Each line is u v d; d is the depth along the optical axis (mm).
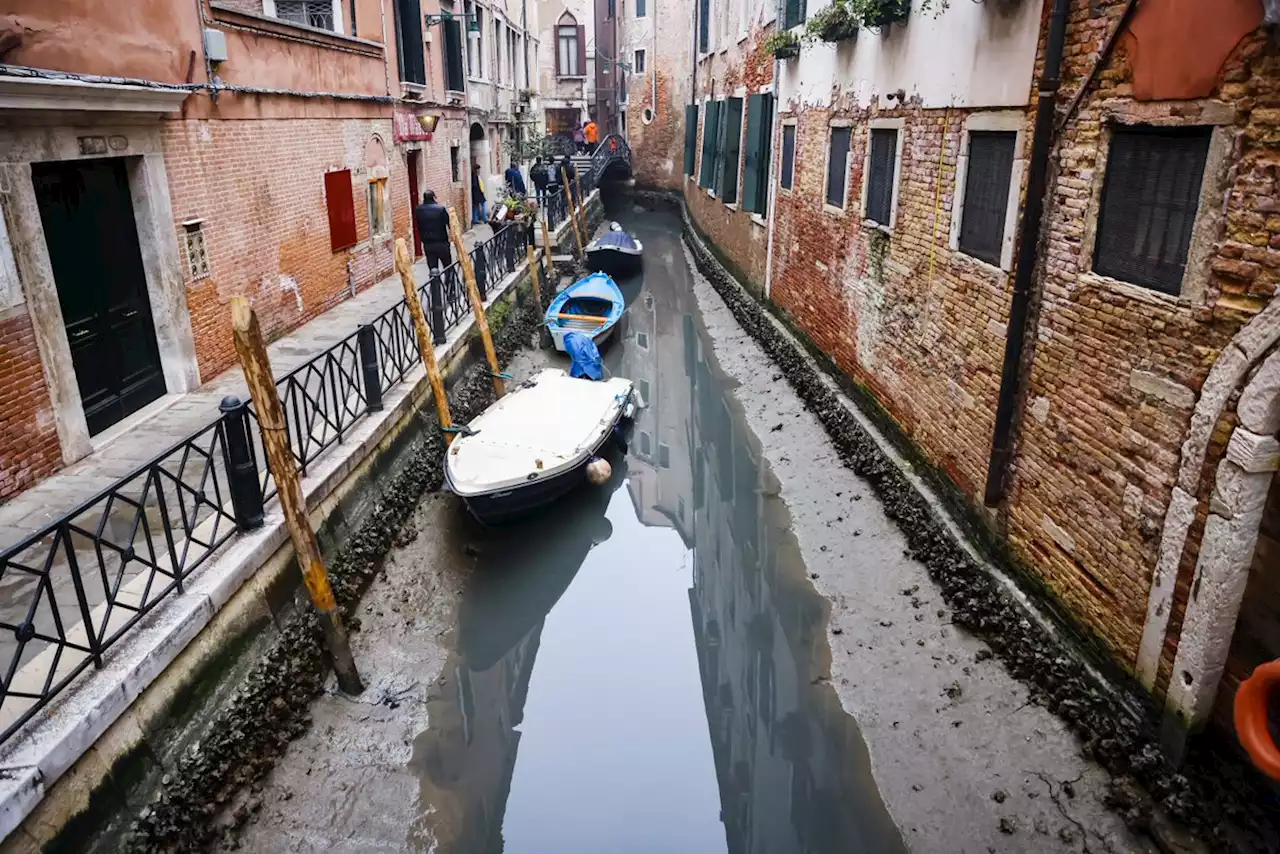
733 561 7395
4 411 5293
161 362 7273
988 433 5645
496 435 7836
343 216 11039
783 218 11914
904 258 7172
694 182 22547
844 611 6137
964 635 5500
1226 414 3549
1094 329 4453
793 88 11320
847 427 8414
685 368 12930
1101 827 4055
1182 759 3922
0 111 5078
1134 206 4129
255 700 4680
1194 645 3789
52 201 5969
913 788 4594
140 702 3859
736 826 4863
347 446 6422
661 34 30047
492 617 6621
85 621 3625
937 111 6379
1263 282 3336
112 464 5922
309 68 9930
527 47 26250
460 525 7453
